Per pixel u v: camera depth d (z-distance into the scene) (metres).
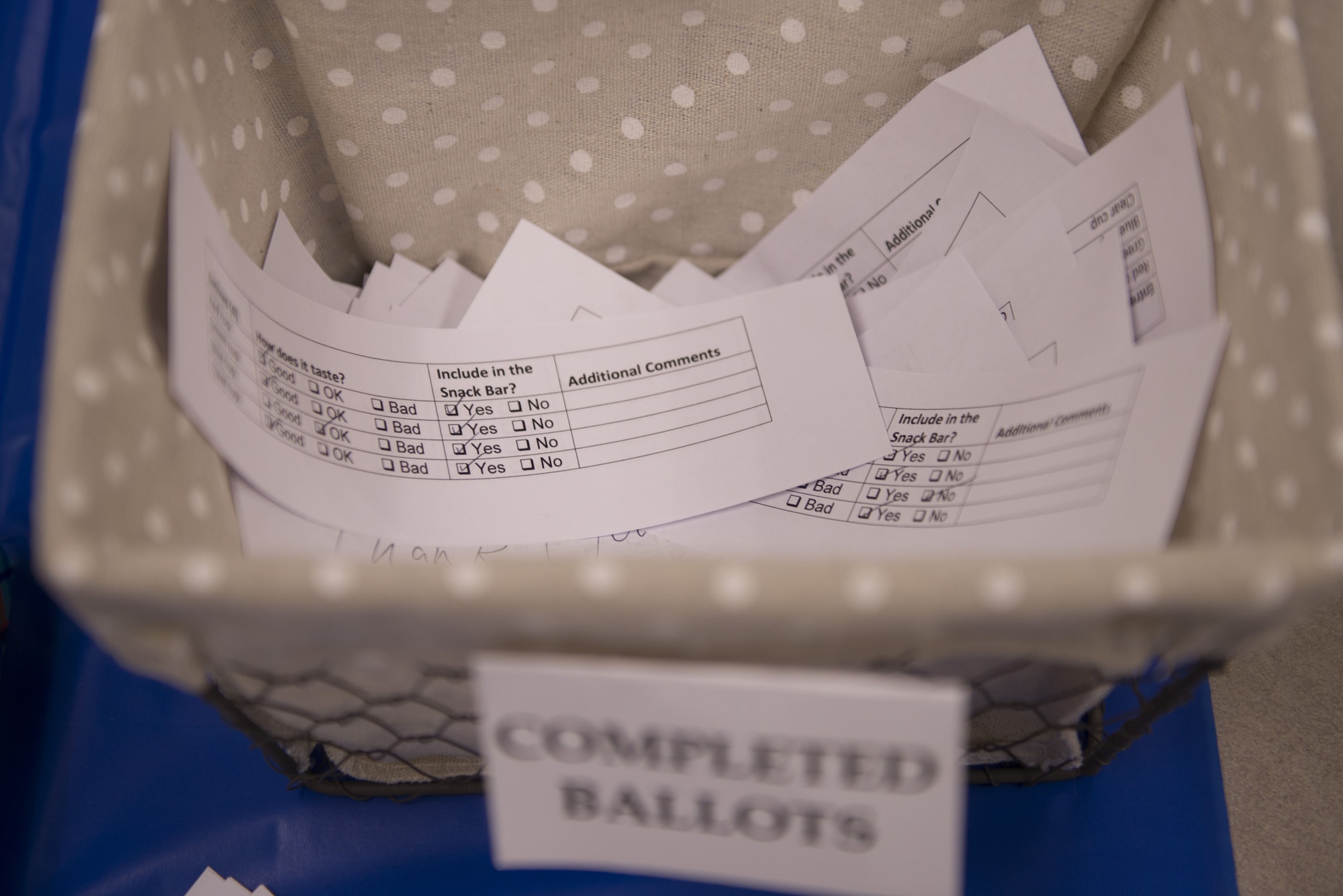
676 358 0.50
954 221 0.52
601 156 0.53
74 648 0.52
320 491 0.43
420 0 0.43
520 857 0.34
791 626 0.27
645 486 0.49
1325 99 0.53
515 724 0.30
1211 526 0.37
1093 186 0.46
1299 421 0.32
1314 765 0.52
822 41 0.48
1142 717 0.37
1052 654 0.30
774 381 0.50
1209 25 0.41
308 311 0.46
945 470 0.46
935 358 0.50
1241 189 0.38
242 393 0.40
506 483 0.48
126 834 0.48
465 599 0.26
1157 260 0.43
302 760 0.44
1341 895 0.49
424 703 0.35
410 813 0.48
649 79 0.49
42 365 0.58
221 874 0.47
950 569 0.26
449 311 0.55
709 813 0.32
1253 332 0.36
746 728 0.29
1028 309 0.48
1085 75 0.48
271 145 0.48
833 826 0.31
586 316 0.54
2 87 0.64
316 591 0.26
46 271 0.60
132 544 0.31
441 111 0.48
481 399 0.49
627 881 0.46
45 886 0.47
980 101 0.49
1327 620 0.55
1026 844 0.47
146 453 0.33
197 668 0.31
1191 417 0.38
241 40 0.44
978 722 0.42
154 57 0.37
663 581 0.26
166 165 0.37
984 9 0.46
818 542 0.47
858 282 0.56
